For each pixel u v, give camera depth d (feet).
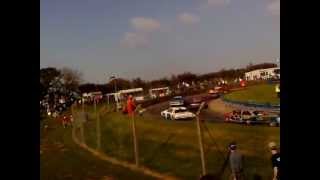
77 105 202.39
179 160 86.89
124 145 115.44
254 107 176.35
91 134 145.79
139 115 172.96
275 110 157.89
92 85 202.59
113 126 149.18
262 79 265.95
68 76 206.49
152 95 264.72
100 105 197.16
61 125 184.34
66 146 123.34
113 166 88.02
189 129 120.98
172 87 290.76
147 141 115.34
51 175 77.87
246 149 82.84
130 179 74.74
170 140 110.83
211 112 174.50
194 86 296.71
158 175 77.41
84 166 87.66
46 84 203.62
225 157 81.76
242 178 55.26
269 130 104.47
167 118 165.58
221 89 269.64
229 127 114.42
